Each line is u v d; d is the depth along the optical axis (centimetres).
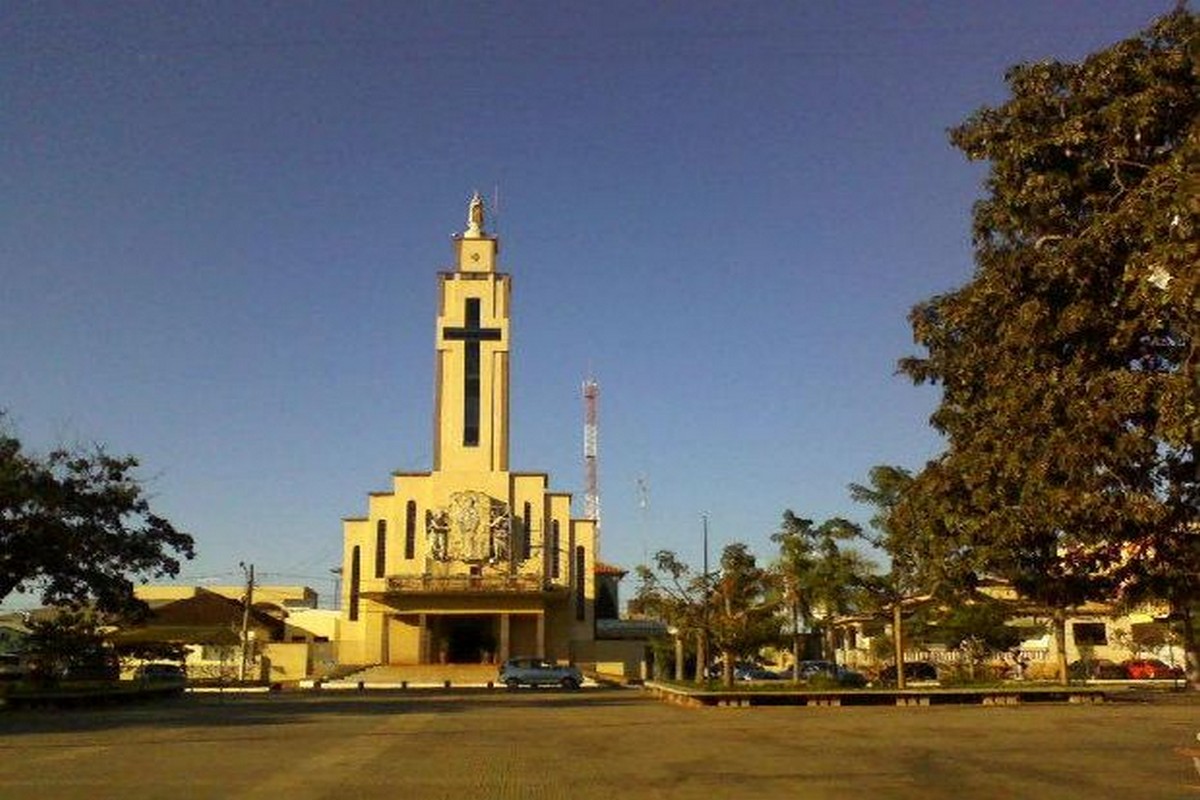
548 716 2927
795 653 4416
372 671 6209
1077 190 1217
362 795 1382
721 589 4016
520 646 6869
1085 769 1631
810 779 1527
